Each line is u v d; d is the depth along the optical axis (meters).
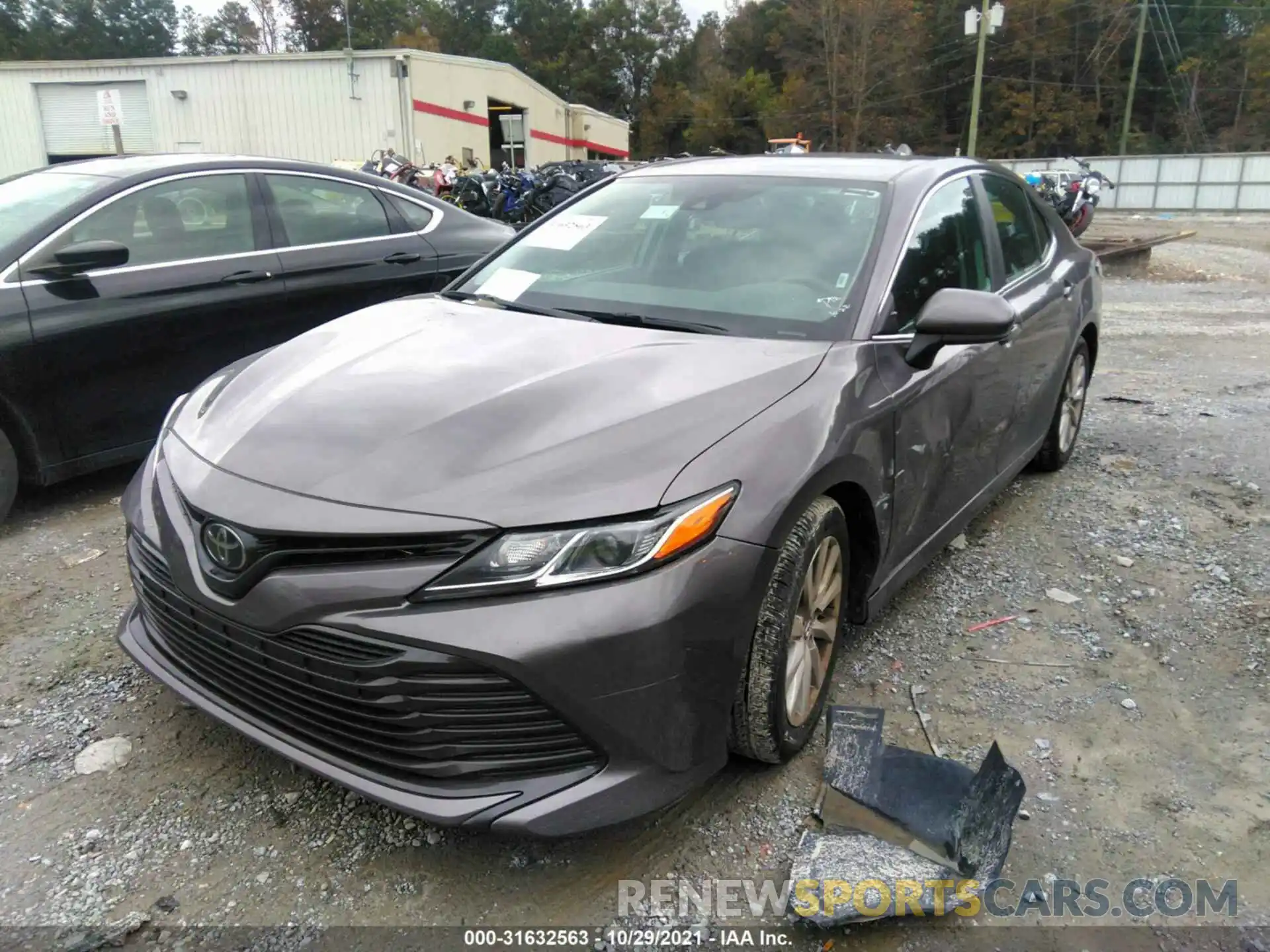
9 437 4.03
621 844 2.31
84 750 2.63
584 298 3.11
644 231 3.37
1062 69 65.56
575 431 2.18
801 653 2.51
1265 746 2.75
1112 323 10.20
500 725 1.99
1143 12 49.59
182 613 2.29
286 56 27.70
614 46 88.50
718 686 2.14
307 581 2.03
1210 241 21.75
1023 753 2.69
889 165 3.50
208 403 2.67
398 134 28.06
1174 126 67.38
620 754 2.04
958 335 2.74
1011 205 4.18
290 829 2.35
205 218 4.64
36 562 3.83
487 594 1.94
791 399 2.43
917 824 2.32
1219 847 2.35
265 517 2.06
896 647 3.25
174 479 2.37
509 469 2.07
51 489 4.66
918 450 2.92
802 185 3.38
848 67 57.44
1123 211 34.94
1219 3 68.69
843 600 2.75
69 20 78.62
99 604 3.48
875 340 2.79
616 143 57.88
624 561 1.99
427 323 2.99
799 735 2.55
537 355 2.61
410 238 5.49
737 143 74.81
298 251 4.94
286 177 5.02
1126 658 3.21
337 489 2.08
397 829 2.36
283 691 2.16
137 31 80.25
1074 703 2.94
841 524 2.58
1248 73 65.19
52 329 4.01
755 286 2.99
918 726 2.80
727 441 2.22
